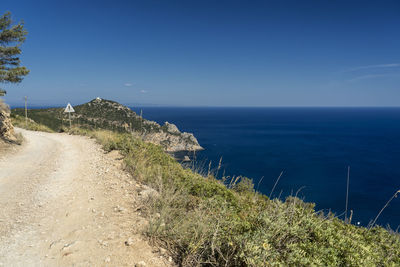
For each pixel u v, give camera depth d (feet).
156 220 12.81
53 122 149.89
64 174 25.21
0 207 16.11
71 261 9.83
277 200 13.84
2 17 46.70
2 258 10.08
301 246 10.44
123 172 23.82
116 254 10.23
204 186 19.93
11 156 35.55
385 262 11.92
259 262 8.79
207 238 10.59
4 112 49.65
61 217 14.42
